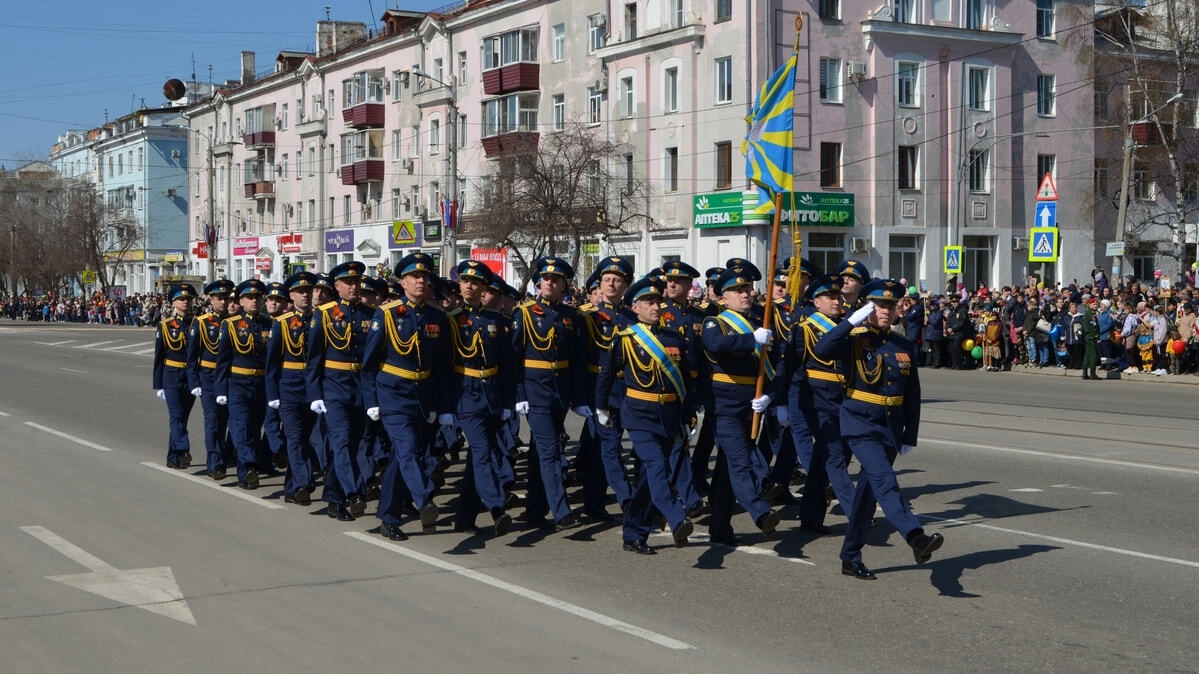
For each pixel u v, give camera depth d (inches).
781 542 362.9
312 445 442.9
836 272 390.0
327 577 314.5
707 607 283.3
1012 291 1206.3
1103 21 1873.8
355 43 2527.1
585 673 232.1
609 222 1672.0
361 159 2396.7
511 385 366.6
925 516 395.9
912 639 255.9
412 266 360.8
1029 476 475.8
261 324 464.1
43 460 540.4
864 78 1649.9
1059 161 1820.9
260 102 2824.8
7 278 3912.4
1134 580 307.1
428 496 349.4
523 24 2004.2
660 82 1737.2
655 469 334.6
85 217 3282.5
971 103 1738.4
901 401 308.0
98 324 2965.1
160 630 262.8
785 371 359.9
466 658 241.8
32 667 236.5
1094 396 872.9
